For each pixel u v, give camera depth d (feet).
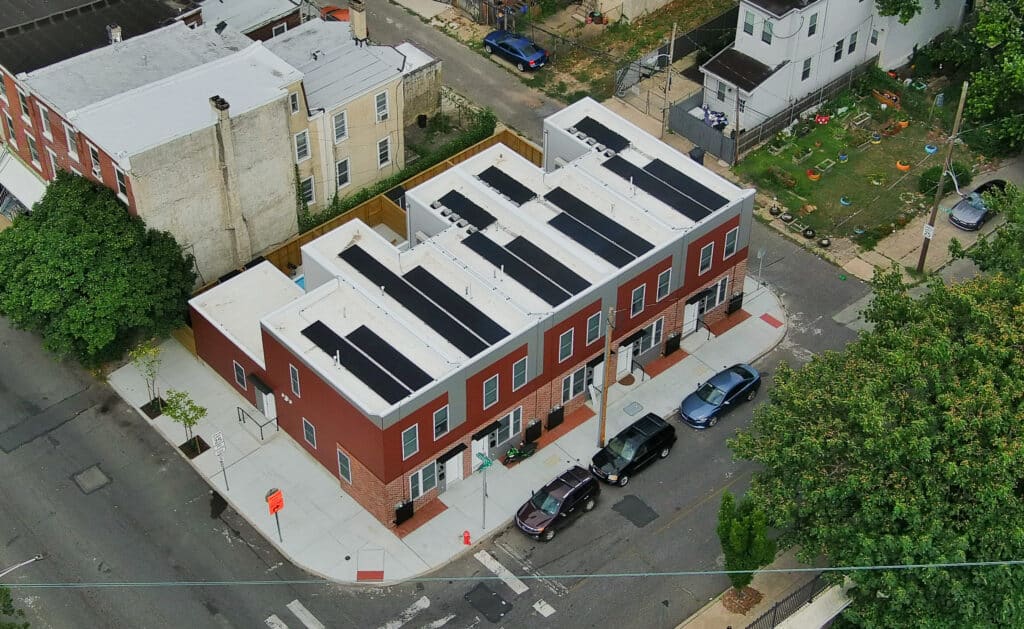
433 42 275.80
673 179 209.56
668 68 250.78
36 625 167.63
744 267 212.02
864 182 242.37
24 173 223.71
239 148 202.90
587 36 276.82
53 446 192.03
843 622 164.35
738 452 164.14
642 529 181.06
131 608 169.99
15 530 179.83
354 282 187.01
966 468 146.41
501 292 186.50
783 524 156.66
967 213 230.68
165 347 207.10
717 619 168.35
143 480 187.32
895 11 248.32
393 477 174.81
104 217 194.08
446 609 170.19
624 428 195.42
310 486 186.29
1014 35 234.99
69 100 200.23
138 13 222.89
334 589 172.76
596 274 190.80
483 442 186.60
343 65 228.84
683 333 209.97
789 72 247.70
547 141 221.87
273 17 251.19
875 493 149.69
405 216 223.51
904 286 180.14
